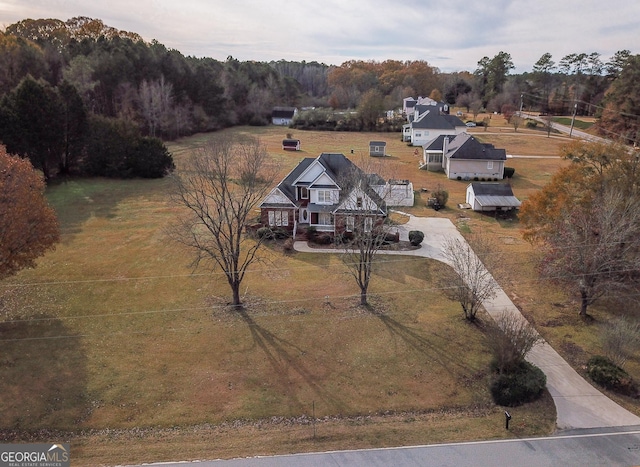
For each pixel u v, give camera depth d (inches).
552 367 942.4
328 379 904.3
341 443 749.9
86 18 4589.1
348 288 1253.7
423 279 1307.8
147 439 758.5
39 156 2090.3
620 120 3009.4
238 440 756.6
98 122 2283.5
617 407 834.2
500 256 1440.7
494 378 869.8
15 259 1069.1
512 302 1192.8
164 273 1331.2
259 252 1476.4
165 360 953.5
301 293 1226.0
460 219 1790.1
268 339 1026.1
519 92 5113.2
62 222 1699.1
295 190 1691.7
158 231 1631.4
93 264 1376.7
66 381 884.0
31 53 2893.7
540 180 2324.1
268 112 4613.7
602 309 1154.0
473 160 2357.3
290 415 814.5
